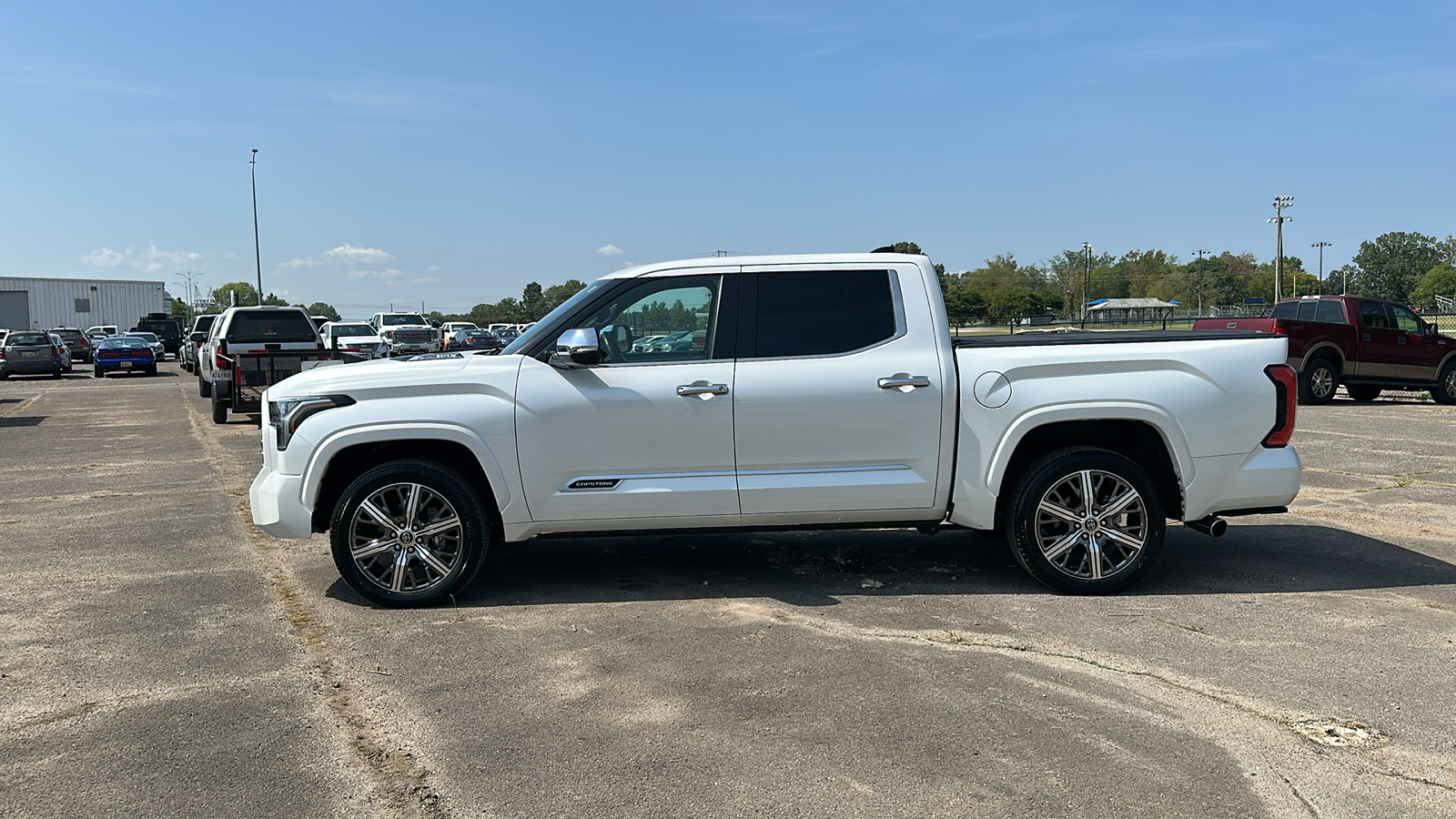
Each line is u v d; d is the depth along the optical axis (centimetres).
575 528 552
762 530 565
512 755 359
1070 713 392
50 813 319
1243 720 385
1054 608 535
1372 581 588
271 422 555
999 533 710
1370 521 759
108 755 361
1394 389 1941
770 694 413
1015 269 12950
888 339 556
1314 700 405
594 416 541
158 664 456
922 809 318
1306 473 981
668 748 363
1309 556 650
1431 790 330
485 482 564
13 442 1367
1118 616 520
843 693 414
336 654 468
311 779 342
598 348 530
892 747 362
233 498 897
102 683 432
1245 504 567
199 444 1322
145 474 1050
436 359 582
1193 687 418
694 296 559
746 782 337
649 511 548
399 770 349
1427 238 13300
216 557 665
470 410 540
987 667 443
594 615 526
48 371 3084
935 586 580
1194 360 556
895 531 740
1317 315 1816
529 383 545
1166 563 632
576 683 428
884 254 571
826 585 584
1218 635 487
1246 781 336
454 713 397
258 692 422
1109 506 554
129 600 562
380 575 552
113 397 2277
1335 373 1764
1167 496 580
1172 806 319
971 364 551
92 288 6969
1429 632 490
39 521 792
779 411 544
